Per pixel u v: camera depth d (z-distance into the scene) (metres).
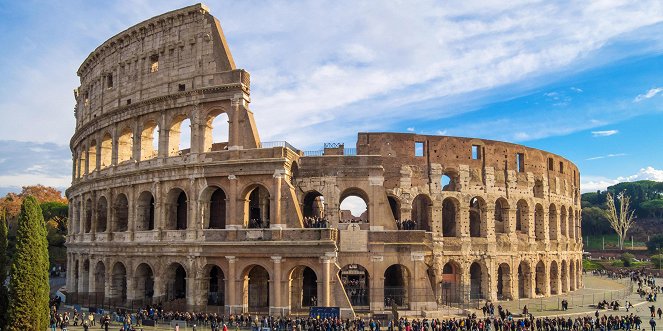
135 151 83.44
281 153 73.19
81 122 102.12
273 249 71.19
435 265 86.12
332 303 69.38
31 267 55.84
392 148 87.44
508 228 95.19
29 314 54.81
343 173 79.81
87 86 98.75
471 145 92.38
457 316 74.88
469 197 90.69
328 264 69.75
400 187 86.50
